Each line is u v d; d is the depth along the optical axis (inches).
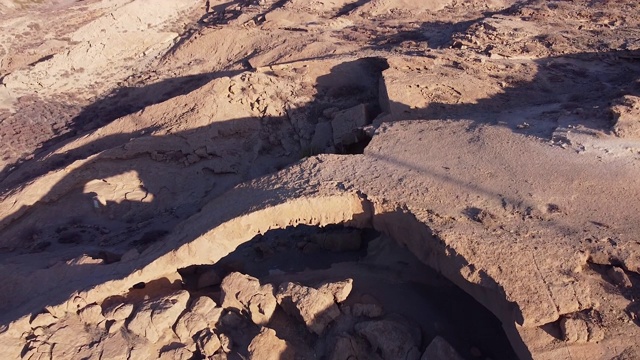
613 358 272.8
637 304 292.8
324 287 393.4
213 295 438.6
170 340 384.5
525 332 289.4
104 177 807.1
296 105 912.3
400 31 1233.4
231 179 821.2
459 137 512.4
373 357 354.6
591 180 397.1
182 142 838.5
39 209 774.5
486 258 326.0
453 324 381.4
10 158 989.8
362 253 534.6
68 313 406.9
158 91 1238.9
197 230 429.7
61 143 975.0
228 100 892.0
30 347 382.0
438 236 347.6
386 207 396.5
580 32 986.7
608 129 475.2
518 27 1004.6
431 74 800.9
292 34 1284.4
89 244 680.4
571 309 291.6
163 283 446.3
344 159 485.4
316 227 598.2
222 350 375.2
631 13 1061.1
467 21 1242.0
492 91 746.2
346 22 1395.2
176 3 1708.9
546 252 325.1
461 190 402.3
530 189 394.3
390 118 711.7
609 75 787.4
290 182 448.5
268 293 396.8
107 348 375.6
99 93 1283.2
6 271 523.8
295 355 364.8
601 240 329.1
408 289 422.0
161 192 793.6
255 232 416.5
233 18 1551.4
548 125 522.6
